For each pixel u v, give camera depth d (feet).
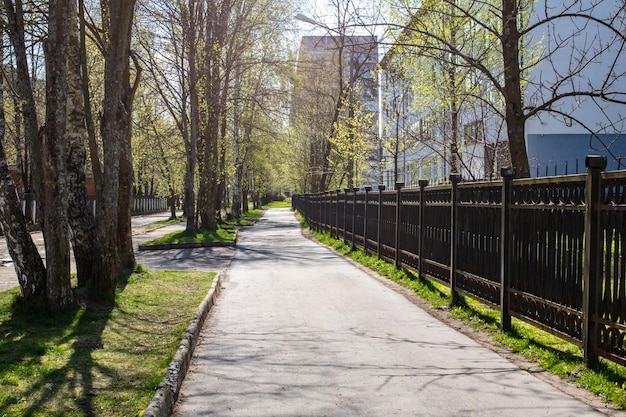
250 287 41.70
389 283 42.63
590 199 18.85
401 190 45.83
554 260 21.47
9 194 27.22
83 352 21.43
